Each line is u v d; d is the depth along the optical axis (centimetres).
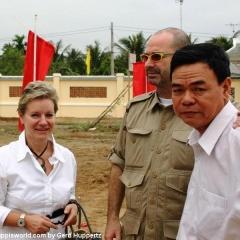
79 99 3225
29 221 313
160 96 345
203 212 246
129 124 355
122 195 381
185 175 324
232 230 235
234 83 3216
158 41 337
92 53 5409
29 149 326
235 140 232
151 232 333
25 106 323
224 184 238
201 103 240
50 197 325
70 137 2016
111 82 3209
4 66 4972
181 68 241
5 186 322
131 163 350
